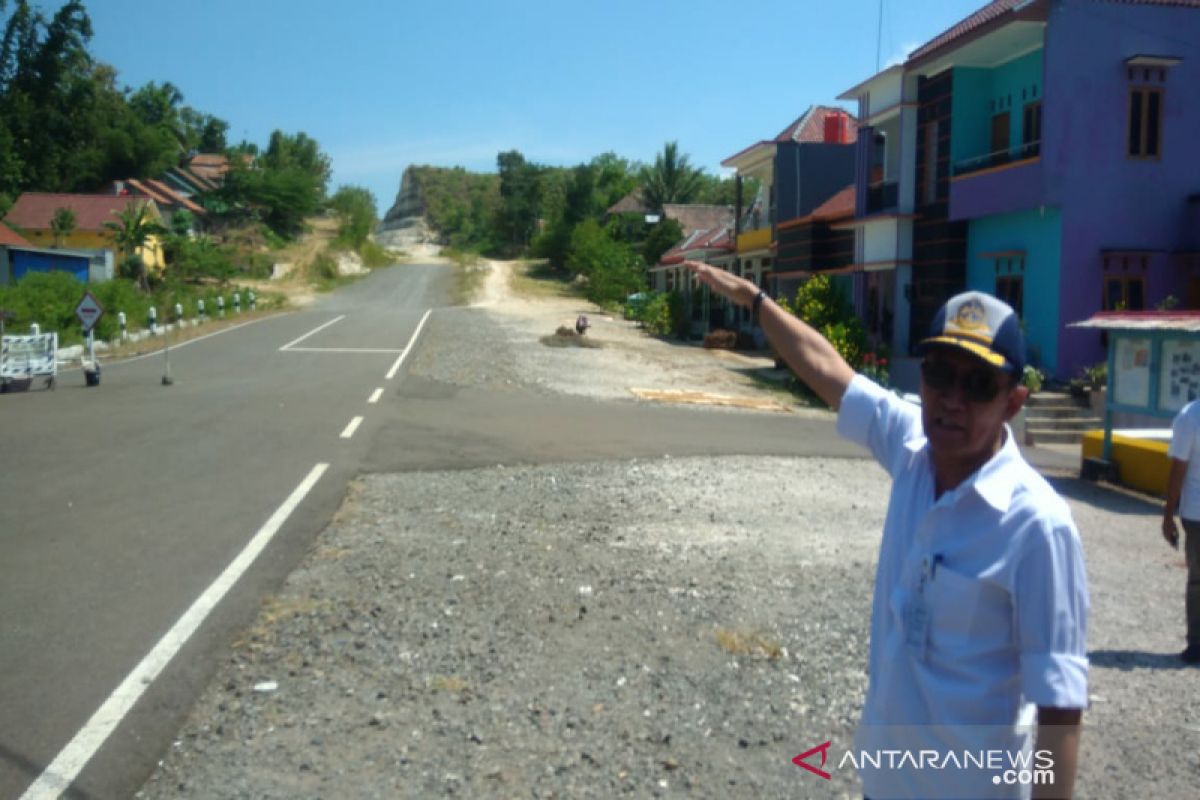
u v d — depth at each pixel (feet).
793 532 28.19
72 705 15.85
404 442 42.11
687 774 13.76
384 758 14.11
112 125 233.14
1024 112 67.15
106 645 18.51
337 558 24.49
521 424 47.98
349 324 118.42
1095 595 23.82
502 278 241.14
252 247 244.22
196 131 339.57
